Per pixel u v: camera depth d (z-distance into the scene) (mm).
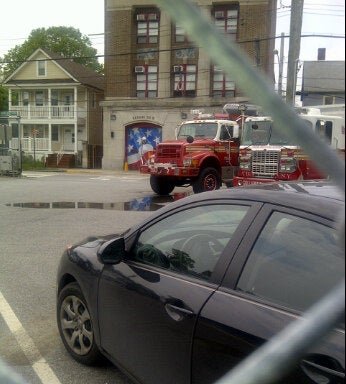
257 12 29203
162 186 15250
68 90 38375
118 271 3244
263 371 1941
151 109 31531
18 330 4348
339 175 1186
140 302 2955
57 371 3633
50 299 5172
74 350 3781
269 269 2416
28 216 10656
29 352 3930
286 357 1827
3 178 22469
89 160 36062
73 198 14086
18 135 23703
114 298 3213
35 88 38250
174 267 2963
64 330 3879
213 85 30750
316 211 2375
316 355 1916
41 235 8555
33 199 13781
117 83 32250
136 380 3010
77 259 3734
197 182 14641
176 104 30922
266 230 2539
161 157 14734
